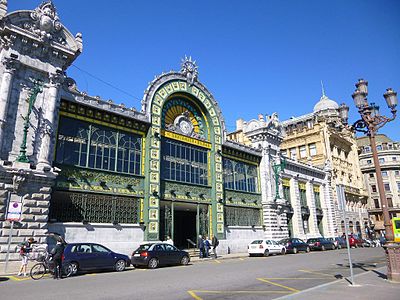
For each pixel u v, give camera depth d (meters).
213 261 23.06
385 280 11.88
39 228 17.58
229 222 31.25
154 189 24.70
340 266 18.16
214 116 32.03
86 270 15.50
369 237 56.81
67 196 20.33
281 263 20.39
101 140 22.81
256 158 36.41
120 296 9.83
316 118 57.06
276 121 38.88
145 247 18.77
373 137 13.04
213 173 30.28
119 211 22.67
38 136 18.86
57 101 20.27
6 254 16.11
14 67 18.48
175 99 29.41
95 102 22.72
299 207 40.03
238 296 9.84
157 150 25.75
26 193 17.42
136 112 25.19
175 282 12.65
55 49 20.09
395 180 76.44
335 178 52.81
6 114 17.80
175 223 34.69
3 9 18.55
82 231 20.14
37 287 11.44
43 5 20.20
